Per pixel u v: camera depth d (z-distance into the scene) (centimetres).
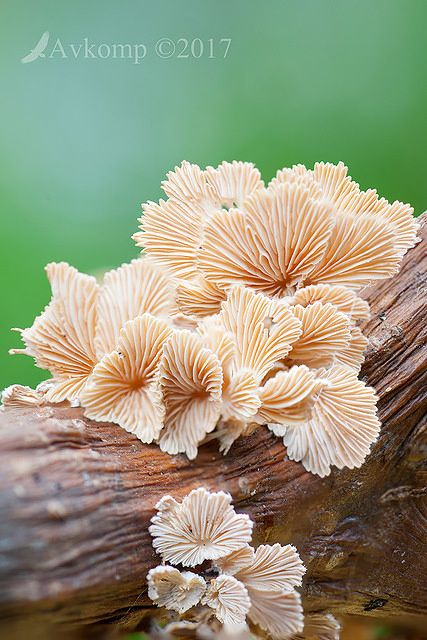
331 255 25
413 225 26
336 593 26
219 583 23
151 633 24
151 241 26
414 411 26
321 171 26
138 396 25
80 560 22
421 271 27
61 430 23
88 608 23
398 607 26
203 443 25
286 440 25
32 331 25
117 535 23
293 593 24
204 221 25
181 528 23
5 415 24
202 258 25
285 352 24
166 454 24
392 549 26
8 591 22
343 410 25
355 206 26
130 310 25
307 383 24
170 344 24
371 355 26
